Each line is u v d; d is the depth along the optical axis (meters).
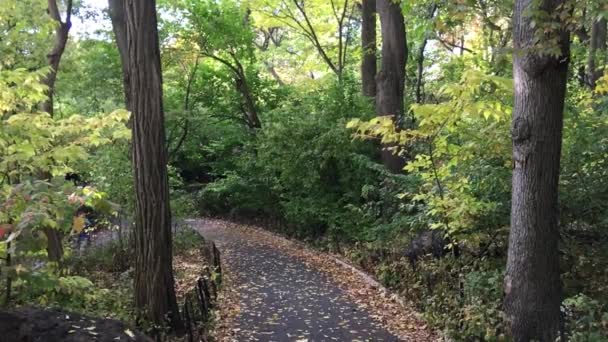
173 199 13.94
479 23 12.14
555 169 5.54
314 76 29.81
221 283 10.02
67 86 15.16
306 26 22.19
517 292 5.64
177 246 12.83
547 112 5.46
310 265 11.99
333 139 13.25
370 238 11.63
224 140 21.39
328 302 8.70
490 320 5.91
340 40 20.22
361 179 13.24
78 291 5.14
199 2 19.45
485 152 7.55
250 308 8.39
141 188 6.33
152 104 6.32
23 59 9.40
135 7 6.21
